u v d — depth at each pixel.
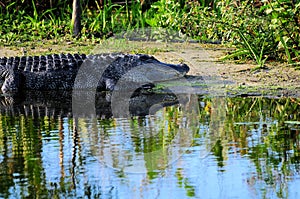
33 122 18.03
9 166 13.58
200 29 26.72
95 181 12.63
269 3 24.78
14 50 29.53
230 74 24.09
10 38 31.92
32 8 36.72
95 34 33.06
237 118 17.88
